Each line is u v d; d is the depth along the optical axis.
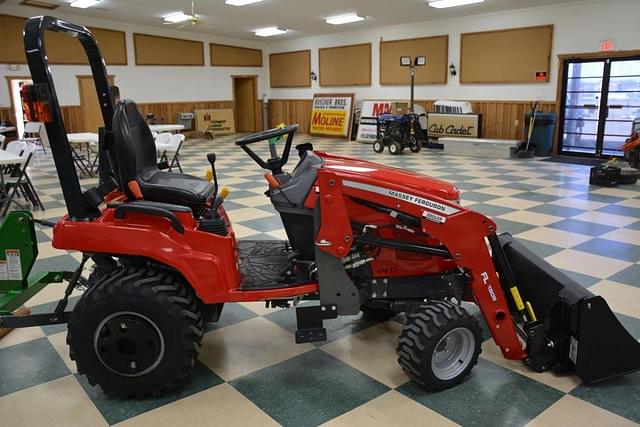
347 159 2.65
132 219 2.18
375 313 3.00
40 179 8.15
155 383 2.15
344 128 15.05
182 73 16.08
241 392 2.25
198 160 10.27
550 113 10.75
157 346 2.11
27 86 2.05
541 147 10.83
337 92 16.17
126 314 2.08
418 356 2.16
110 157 2.46
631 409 2.10
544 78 11.37
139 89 15.11
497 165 9.30
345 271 2.29
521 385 2.29
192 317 2.13
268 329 2.88
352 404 2.15
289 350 2.63
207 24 14.41
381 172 2.39
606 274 3.62
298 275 2.40
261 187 7.07
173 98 15.99
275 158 2.64
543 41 11.27
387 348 2.65
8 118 12.58
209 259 2.15
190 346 2.13
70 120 13.70
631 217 5.28
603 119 10.55
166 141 7.85
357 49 15.27
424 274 2.42
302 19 13.37
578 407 2.12
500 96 12.26
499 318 2.33
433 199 2.21
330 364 2.49
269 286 2.27
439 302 2.28
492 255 2.55
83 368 2.14
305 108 17.31
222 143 14.19
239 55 17.56
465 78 12.84
